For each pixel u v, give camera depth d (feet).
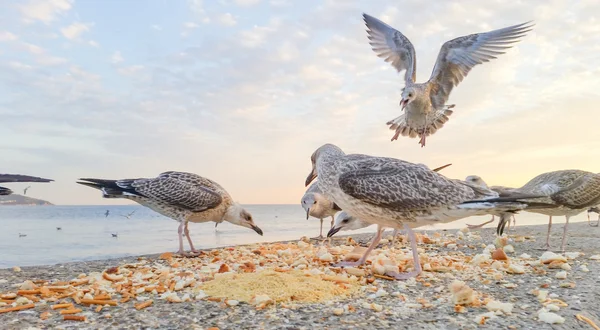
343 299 2.20
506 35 3.92
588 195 3.70
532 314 1.97
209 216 4.01
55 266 3.27
